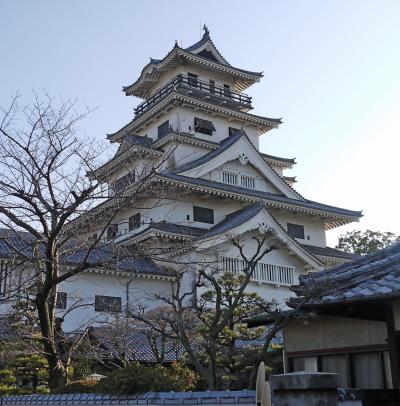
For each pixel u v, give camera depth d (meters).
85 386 11.70
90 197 12.91
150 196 17.11
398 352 8.47
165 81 49.50
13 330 15.27
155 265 30.61
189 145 43.03
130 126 46.69
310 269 37.09
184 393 9.23
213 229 35.91
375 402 7.89
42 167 12.72
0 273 15.61
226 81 50.75
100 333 19.69
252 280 33.72
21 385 18.19
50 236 12.59
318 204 45.38
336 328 11.92
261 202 36.34
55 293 14.07
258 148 48.69
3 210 12.33
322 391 6.21
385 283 8.84
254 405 8.25
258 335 18.62
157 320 19.00
